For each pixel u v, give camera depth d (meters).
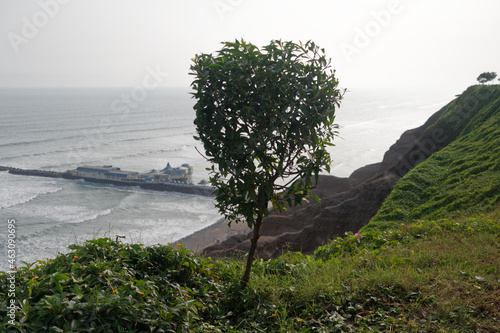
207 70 4.80
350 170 87.25
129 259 5.25
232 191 5.02
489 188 16.03
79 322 3.56
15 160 107.19
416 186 22.56
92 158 112.94
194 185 76.44
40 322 3.51
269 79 4.66
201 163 105.44
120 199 69.69
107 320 3.72
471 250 6.93
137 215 59.72
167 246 5.83
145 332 3.75
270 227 35.69
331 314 4.89
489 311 4.73
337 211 29.61
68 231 49.94
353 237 9.49
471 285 5.37
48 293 4.04
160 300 4.47
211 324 4.77
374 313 4.92
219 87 4.84
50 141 140.88
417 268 6.24
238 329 4.82
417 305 4.96
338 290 5.39
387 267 6.41
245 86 4.77
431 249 7.32
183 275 5.52
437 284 5.51
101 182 81.88
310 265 6.66
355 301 5.21
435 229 9.25
